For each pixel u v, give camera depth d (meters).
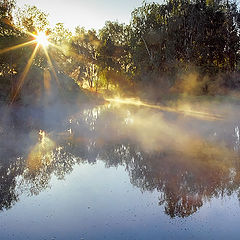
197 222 3.62
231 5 27.72
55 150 7.71
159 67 30.19
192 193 4.62
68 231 3.42
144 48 31.27
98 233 3.37
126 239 3.22
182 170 5.87
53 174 5.67
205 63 27.62
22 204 4.21
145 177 5.46
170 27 27.91
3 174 5.62
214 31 27.88
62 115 16.08
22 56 19.03
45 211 3.98
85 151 7.67
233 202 4.25
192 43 28.14
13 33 18.62
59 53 22.36
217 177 5.39
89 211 3.96
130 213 3.89
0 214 3.90
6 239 3.25
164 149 7.80
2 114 15.03
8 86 19.61
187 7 27.89
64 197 4.46
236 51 27.84
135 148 8.01
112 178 5.42
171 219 3.72
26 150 7.64
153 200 4.34
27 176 5.53
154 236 3.29
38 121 13.27
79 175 5.61
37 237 3.29
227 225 3.54
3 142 8.56
